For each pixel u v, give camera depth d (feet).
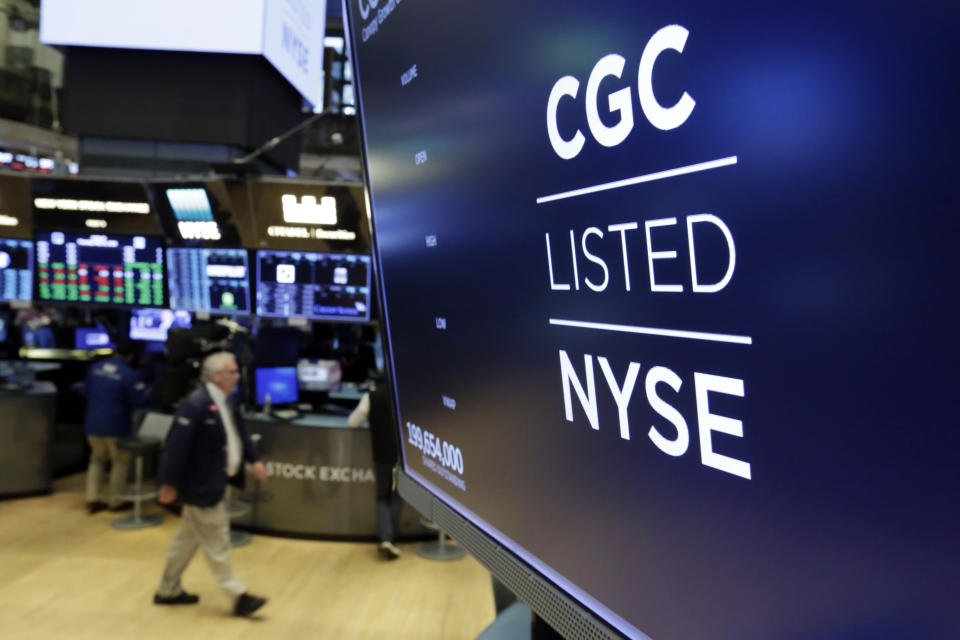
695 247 1.81
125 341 16.26
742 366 1.70
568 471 2.53
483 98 2.83
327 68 31.37
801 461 1.56
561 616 2.62
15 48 32.68
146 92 19.01
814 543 1.55
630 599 2.24
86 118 19.04
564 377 2.49
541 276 2.56
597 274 2.23
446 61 3.10
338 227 15.65
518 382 2.82
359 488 15.31
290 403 16.55
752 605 1.74
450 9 3.00
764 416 1.65
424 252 3.63
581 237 2.30
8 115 33.58
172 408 17.07
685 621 1.99
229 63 18.83
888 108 1.30
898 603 1.37
